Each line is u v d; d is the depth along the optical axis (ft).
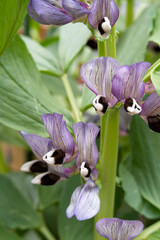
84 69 0.84
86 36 1.20
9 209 1.34
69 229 1.24
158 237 1.02
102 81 0.85
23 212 1.35
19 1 0.89
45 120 0.89
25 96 1.01
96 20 0.86
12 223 1.33
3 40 0.95
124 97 0.85
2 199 1.35
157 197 1.11
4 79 1.00
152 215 1.11
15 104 0.99
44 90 1.06
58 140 0.89
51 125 0.88
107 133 0.96
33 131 0.99
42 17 0.88
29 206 1.37
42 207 1.36
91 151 0.90
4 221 1.32
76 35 1.21
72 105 1.11
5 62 1.01
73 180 1.23
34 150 0.95
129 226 0.87
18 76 1.02
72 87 1.55
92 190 0.89
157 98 0.86
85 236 1.23
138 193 1.12
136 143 1.15
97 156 0.90
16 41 1.03
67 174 0.95
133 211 1.26
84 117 1.46
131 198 1.12
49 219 1.47
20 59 1.04
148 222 1.28
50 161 0.89
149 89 0.90
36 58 1.19
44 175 0.96
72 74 1.90
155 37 1.10
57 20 0.88
